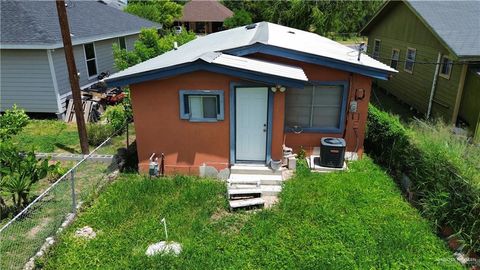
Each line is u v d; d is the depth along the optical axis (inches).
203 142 371.2
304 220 295.3
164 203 322.0
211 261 248.1
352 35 1563.7
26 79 572.1
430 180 306.2
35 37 543.5
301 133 413.4
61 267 245.6
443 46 539.5
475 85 499.2
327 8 1277.1
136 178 376.8
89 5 846.5
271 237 274.2
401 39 722.8
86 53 676.1
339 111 406.0
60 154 438.9
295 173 379.2
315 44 465.4
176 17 1553.9
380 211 308.2
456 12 604.1
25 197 313.4
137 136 374.6
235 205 312.5
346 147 416.5
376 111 465.1
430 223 290.5
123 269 242.5
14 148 312.7
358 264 246.4
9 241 268.2
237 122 365.1
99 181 362.3
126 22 874.1
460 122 536.4
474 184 259.8
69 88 616.4
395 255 253.4
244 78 335.6
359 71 377.4
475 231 253.4
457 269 241.8
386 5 756.0
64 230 282.4
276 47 371.2
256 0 1590.8
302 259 251.0
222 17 1993.1
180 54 438.0
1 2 612.7
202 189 342.3
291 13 1261.1
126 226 290.7
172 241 270.1
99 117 573.9
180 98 354.9
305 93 401.1
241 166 374.3
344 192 337.1
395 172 386.9
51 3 717.3
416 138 354.6
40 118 603.8
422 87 637.9
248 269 243.1
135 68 394.3
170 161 381.1
